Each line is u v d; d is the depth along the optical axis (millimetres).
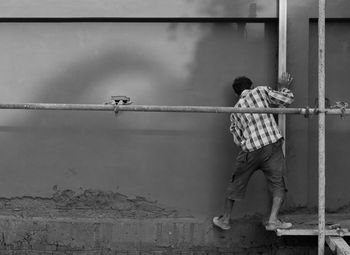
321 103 4355
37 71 5379
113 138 5355
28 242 5297
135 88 5359
